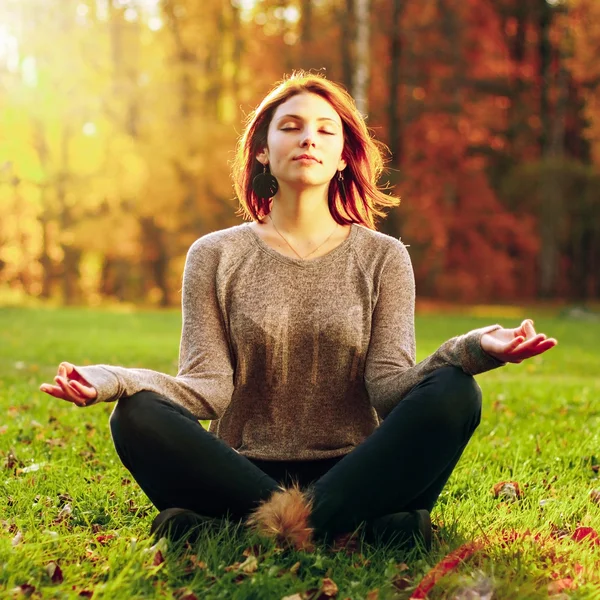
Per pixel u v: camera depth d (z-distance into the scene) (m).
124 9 27.36
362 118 3.10
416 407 2.57
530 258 34.69
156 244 29.33
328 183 3.06
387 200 3.21
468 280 30.44
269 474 2.93
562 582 2.42
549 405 6.43
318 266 2.92
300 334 2.87
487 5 31.22
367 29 21.34
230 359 2.94
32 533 2.86
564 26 27.36
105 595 2.24
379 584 2.42
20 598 2.25
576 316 24.11
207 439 2.58
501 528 2.96
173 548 2.57
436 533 2.88
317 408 2.92
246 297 2.89
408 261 3.02
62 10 27.48
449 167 29.30
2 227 33.75
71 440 4.75
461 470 3.96
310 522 2.55
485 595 2.30
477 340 2.54
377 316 2.93
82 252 32.56
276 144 2.94
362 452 2.58
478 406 2.62
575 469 4.10
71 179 27.64
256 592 2.33
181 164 25.84
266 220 3.06
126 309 27.48
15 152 29.12
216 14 27.20
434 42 26.78
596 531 2.91
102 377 2.50
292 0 27.23
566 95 30.27
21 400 6.38
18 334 14.85
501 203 30.78
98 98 27.11
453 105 27.00
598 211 29.34
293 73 3.07
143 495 3.50
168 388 2.71
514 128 30.31
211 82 27.30
